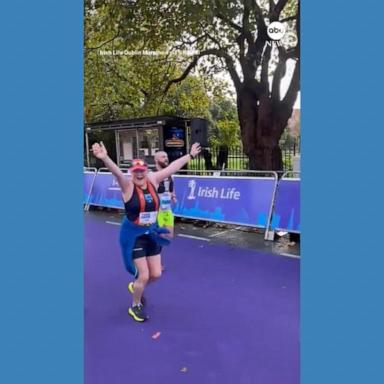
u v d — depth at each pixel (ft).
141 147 29.66
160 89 30.99
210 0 25.20
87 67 28.48
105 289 15.26
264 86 28.07
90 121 31.65
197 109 32.19
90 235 23.02
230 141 31.83
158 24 26.37
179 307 13.76
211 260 18.60
